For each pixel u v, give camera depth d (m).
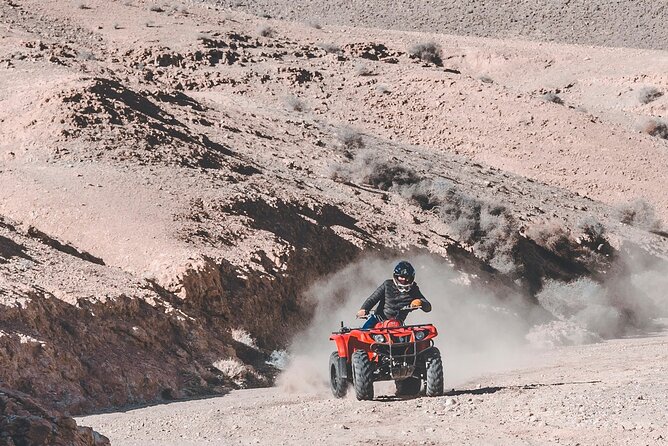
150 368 18.52
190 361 19.83
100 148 31.70
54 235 24.97
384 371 14.16
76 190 27.12
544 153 61.22
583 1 153.75
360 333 14.31
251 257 25.77
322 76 69.44
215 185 30.78
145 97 43.97
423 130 63.12
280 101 63.25
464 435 10.48
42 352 16.70
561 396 13.09
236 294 23.77
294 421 12.57
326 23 145.12
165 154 33.06
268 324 24.08
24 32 67.44
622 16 149.00
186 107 46.12
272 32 87.06
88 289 20.05
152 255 23.73
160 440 11.77
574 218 48.56
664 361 20.62
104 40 73.25
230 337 22.36
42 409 7.89
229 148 40.25
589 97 96.69
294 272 26.92
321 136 50.31
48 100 34.69
